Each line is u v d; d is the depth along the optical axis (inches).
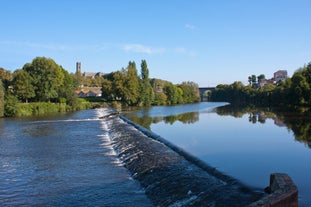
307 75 3149.6
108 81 5393.7
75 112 3644.2
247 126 1836.9
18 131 1911.9
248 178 699.4
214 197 577.0
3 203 713.0
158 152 1039.0
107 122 2412.6
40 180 877.2
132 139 1366.9
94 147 1346.0
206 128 1764.3
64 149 1310.3
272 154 990.4
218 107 4539.9
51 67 3934.5
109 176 891.4
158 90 7770.7
